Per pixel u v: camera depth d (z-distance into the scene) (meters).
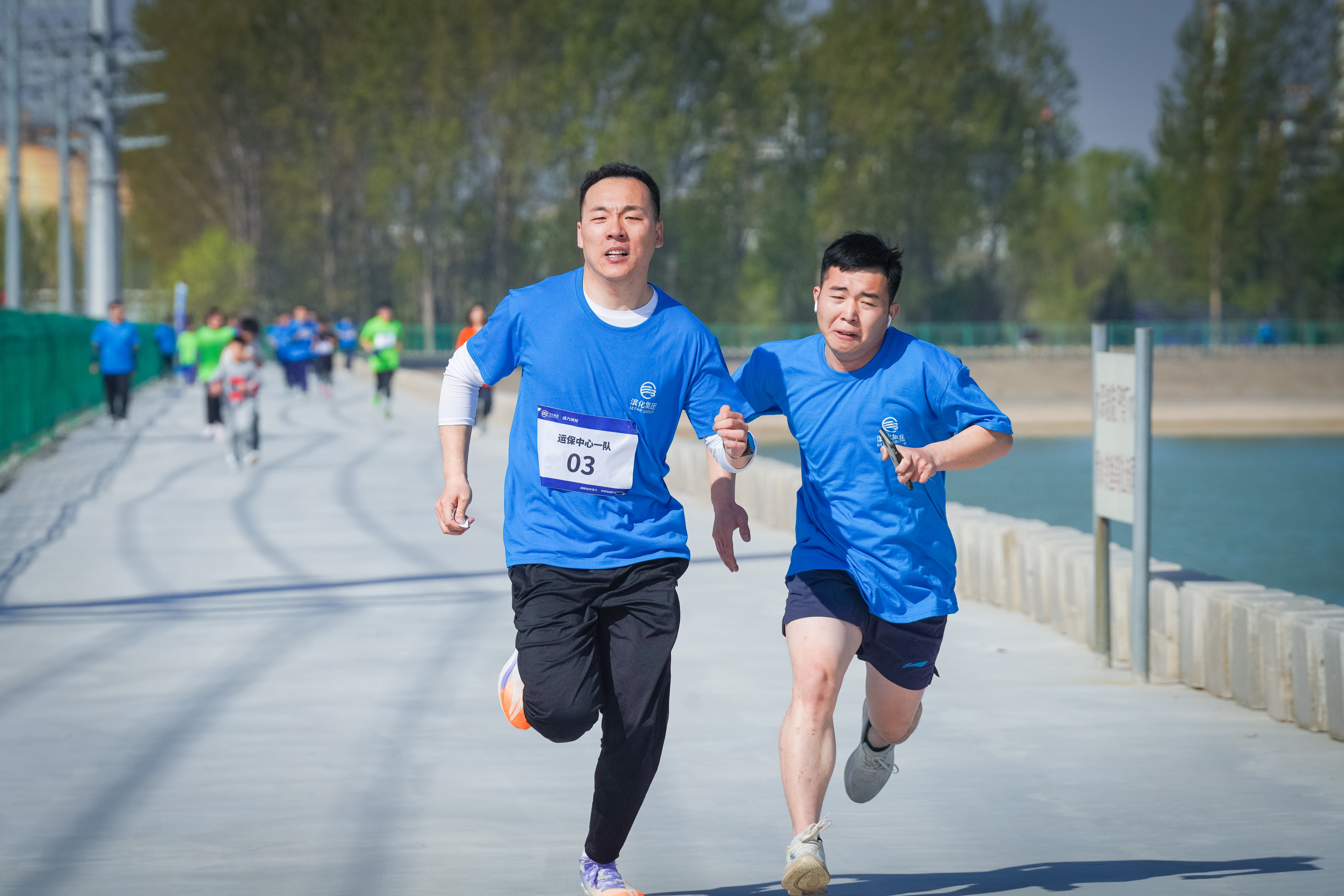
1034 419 123.06
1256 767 15.66
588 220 10.60
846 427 11.61
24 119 103.94
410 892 11.59
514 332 10.84
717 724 17.64
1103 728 17.42
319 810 14.06
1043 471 81.62
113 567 29.94
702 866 12.31
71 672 20.52
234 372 50.50
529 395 10.84
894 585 11.61
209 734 17.14
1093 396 21.05
